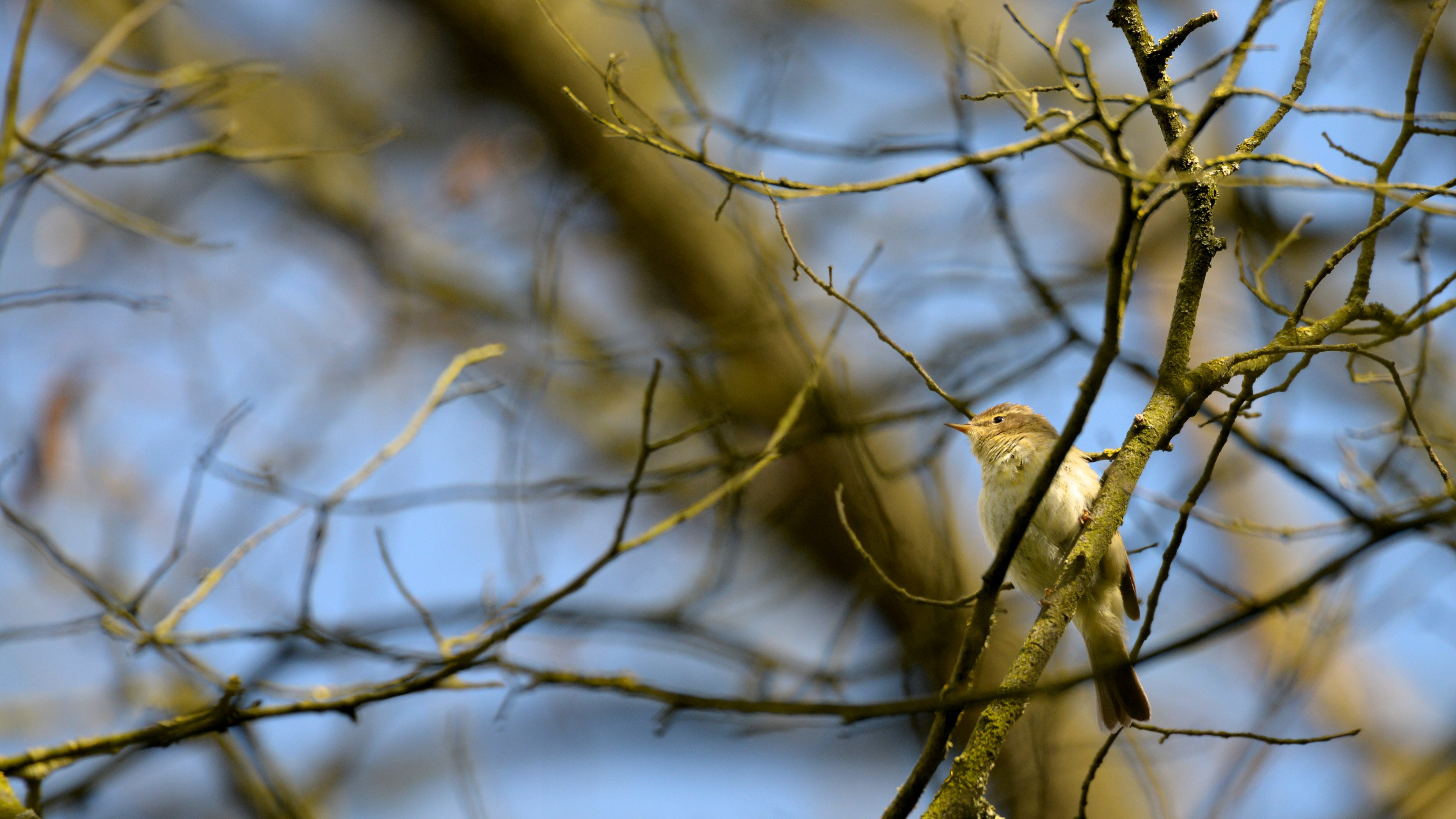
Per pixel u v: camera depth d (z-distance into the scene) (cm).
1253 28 458
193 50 1416
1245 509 1225
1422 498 528
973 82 1288
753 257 902
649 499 1216
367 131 1518
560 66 1429
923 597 888
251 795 813
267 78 756
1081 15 1298
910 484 1232
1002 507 758
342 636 653
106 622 650
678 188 1416
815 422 888
